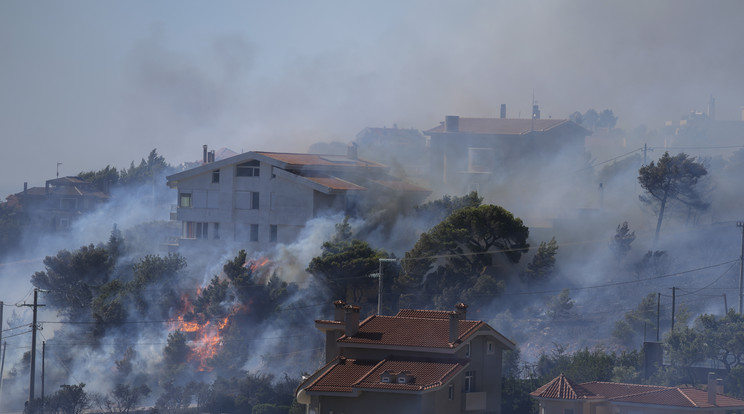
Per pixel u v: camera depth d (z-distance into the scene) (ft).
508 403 194.59
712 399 170.19
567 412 169.27
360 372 167.12
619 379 203.10
